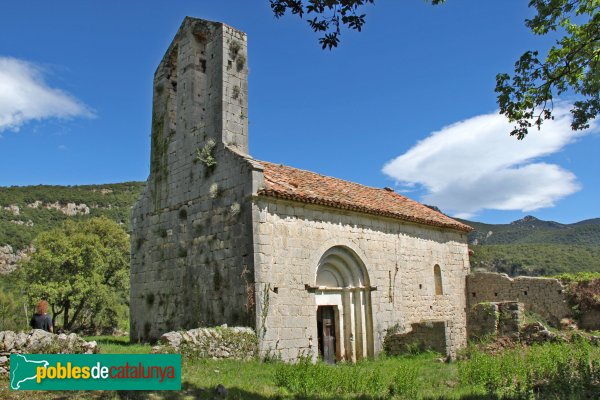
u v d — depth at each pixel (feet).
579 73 45.03
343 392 38.58
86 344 38.96
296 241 61.26
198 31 69.51
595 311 92.79
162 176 71.41
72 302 142.31
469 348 64.75
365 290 70.74
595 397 36.94
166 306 66.39
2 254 234.17
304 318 60.08
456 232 94.22
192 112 68.23
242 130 64.69
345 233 68.59
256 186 57.82
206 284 61.05
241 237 57.67
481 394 39.01
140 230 73.46
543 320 96.22
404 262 78.48
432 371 51.37
